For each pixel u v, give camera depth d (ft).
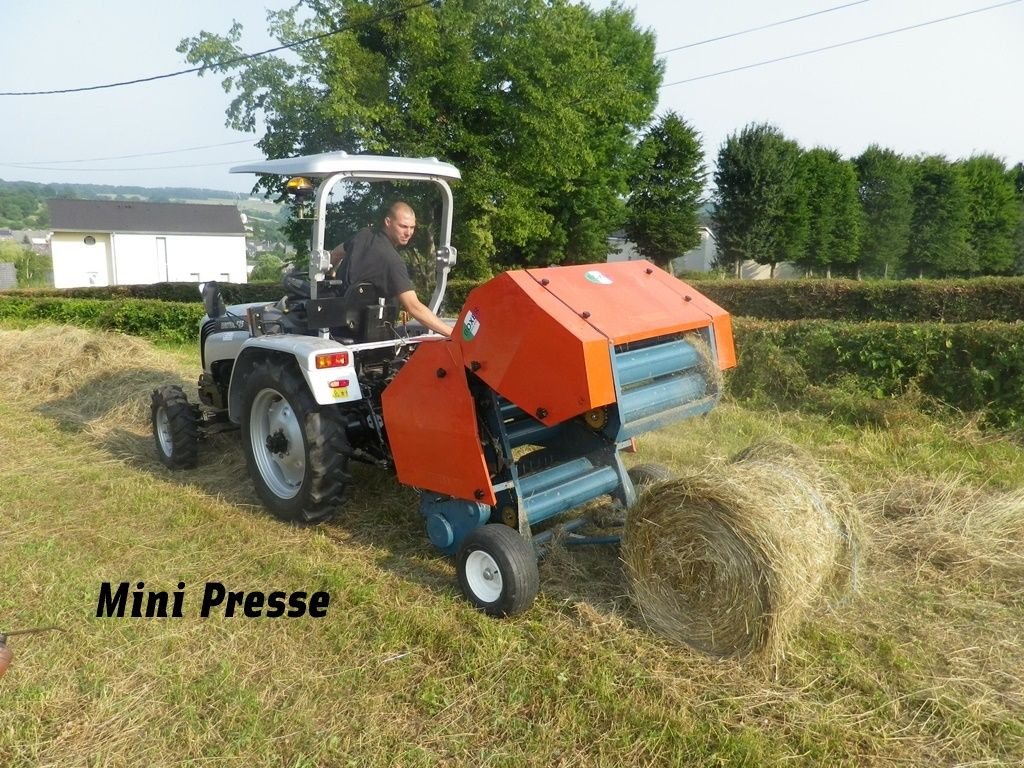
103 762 8.43
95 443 20.40
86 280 150.10
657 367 11.26
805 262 108.68
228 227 162.30
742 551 9.55
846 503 10.98
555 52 56.49
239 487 16.94
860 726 8.86
